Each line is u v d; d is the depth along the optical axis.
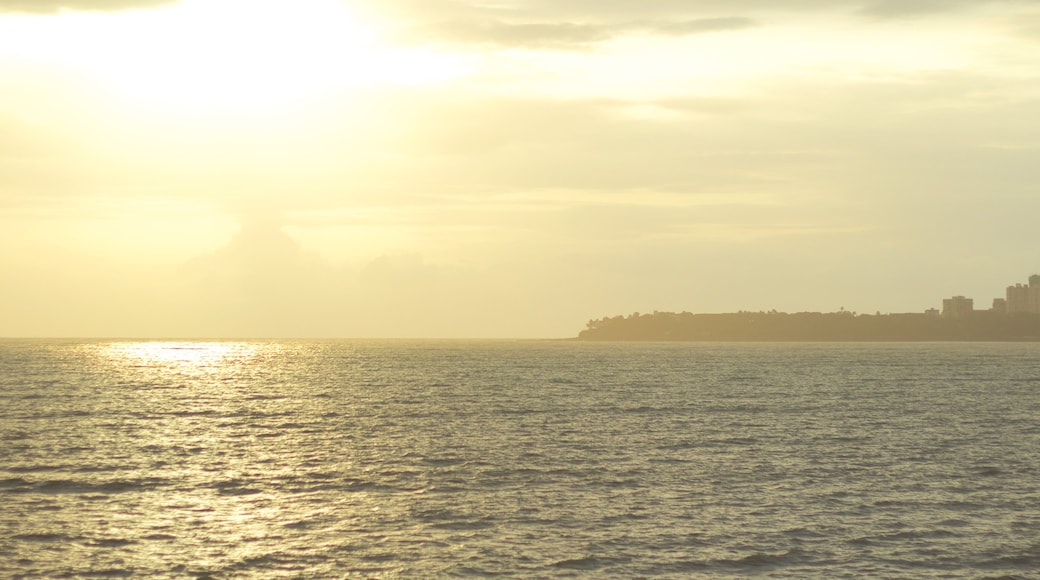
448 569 40.50
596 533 45.94
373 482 57.69
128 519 48.03
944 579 39.88
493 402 110.50
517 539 44.88
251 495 53.91
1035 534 46.19
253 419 91.00
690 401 112.38
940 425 87.44
